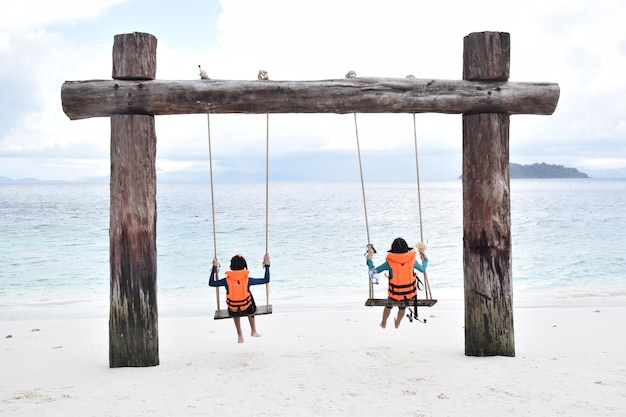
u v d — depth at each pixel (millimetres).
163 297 17062
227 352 8891
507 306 8008
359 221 44000
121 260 7578
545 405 5938
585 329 10641
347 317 12477
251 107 7566
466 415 5660
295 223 42562
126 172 7516
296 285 19266
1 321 12727
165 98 7430
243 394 6371
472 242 8008
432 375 7113
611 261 23812
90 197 99750
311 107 7609
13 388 6707
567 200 78250
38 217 48438
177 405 5984
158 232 36812
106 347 9625
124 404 6020
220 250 28719
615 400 6086
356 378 7023
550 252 26719
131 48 7414
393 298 7922
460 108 7781
